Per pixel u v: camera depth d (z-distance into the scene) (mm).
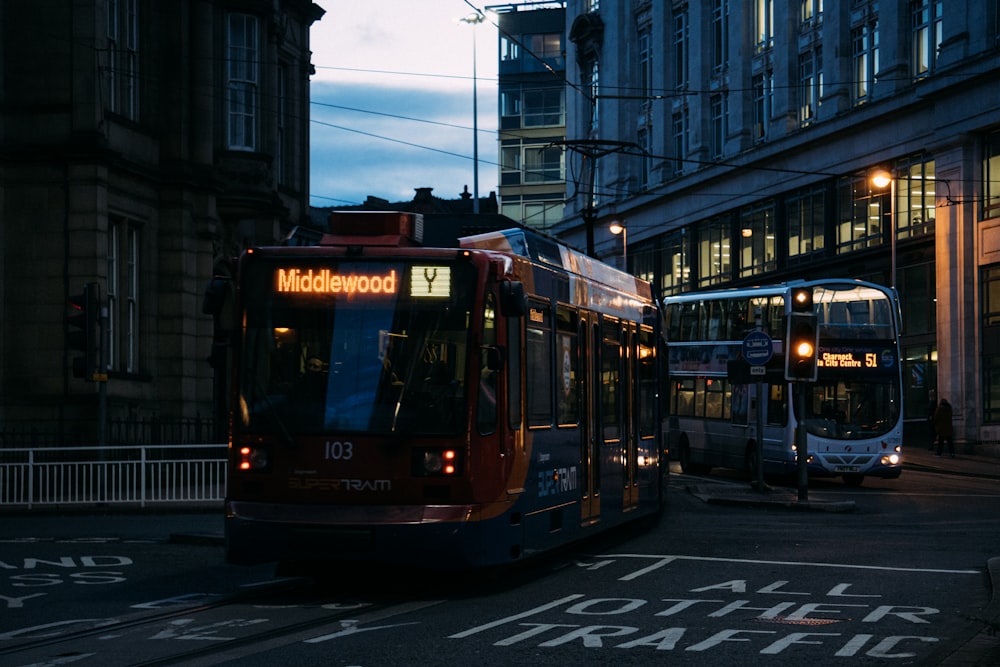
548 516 15523
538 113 113188
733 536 20219
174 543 19703
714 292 38188
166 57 35219
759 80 64688
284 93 43188
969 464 42781
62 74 31438
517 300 13617
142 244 34188
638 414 20766
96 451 27547
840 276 56656
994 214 47719
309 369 13609
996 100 46719
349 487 13219
